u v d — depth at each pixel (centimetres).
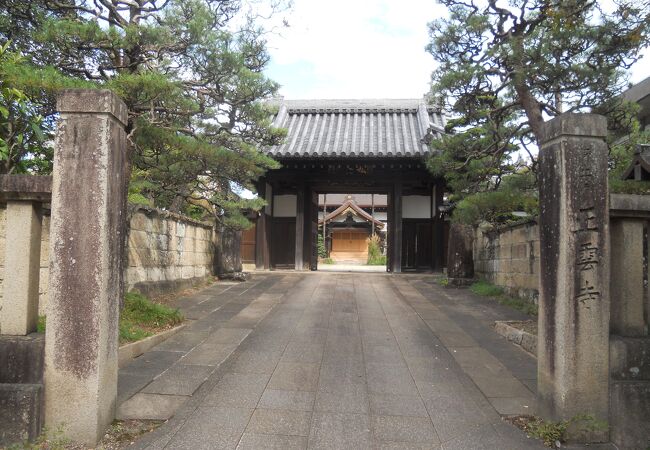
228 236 1403
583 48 731
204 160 948
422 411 462
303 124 1972
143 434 404
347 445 394
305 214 1831
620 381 400
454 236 1324
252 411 453
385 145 1717
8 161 559
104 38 706
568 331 396
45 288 604
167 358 606
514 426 432
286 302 1023
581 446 392
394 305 1017
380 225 3938
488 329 799
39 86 598
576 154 400
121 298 704
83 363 381
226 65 792
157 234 1007
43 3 800
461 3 815
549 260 421
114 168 404
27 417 374
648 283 427
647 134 908
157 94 721
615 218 422
